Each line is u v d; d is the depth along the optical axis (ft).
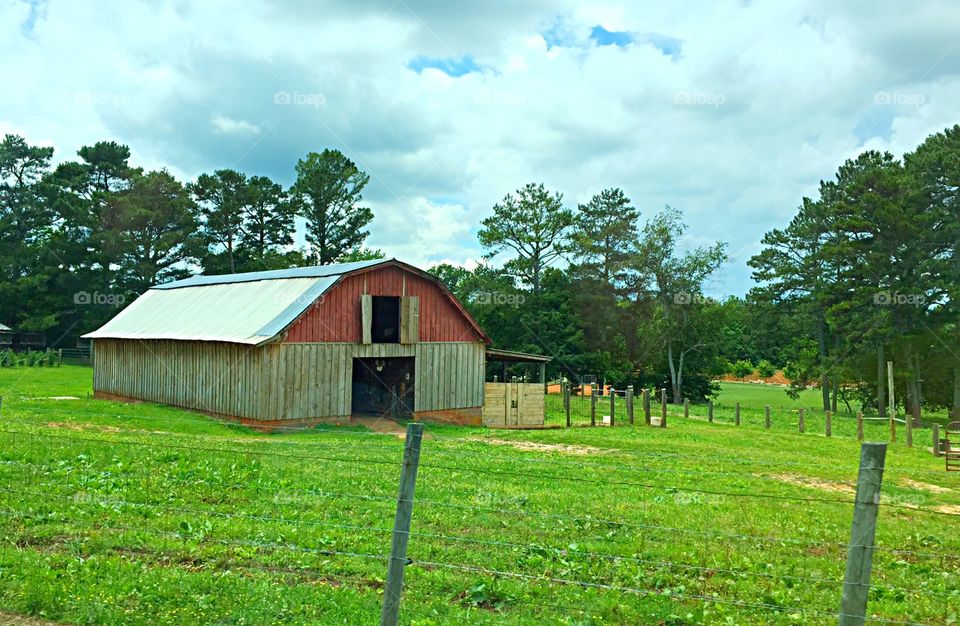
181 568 27.78
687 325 239.71
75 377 172.45
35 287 247.29
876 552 36.32
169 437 69.26
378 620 23.32
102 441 58.34
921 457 92.27
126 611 23.21
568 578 29.07
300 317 96.22
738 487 55.72
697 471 63.72
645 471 62.28
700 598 26.21
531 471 58.34
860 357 201.57
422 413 110.93
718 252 237.04
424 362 111.65
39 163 278.05
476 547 32.86
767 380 352.90
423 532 34.68
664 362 252.83
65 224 253.65
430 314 112.78
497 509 40.55
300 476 47.98
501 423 118.93
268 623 22.95
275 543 31.48
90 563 27.50
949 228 183.21
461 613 24.45
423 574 28.35
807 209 238.68
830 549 35.70
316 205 267.80
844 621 17.78
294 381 95.71
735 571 30.42
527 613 24.94
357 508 38.99
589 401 180.55
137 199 238.48
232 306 110.63
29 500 36.52
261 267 247.09
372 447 69.46
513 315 250.37
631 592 27.68
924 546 38.34
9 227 261.65
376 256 276.82
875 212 186.39
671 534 37.04
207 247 251.80
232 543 30.94
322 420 98.94
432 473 53.36
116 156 275.39
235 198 254.06
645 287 254.47
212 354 100.27
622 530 37.40
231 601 24.41
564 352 247.09
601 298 255.50
